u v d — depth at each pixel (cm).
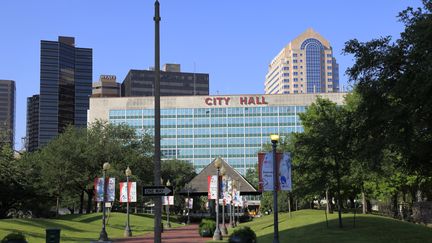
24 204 6725
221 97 17662
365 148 2105
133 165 7675
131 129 8375
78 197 9156
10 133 6206
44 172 6944
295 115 17262
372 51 1975
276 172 2002
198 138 17512
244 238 2031
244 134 17412
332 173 3212
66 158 7081
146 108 17675
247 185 7469
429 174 2639
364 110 2077
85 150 7231
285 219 4672
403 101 1848
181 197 10662
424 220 4400
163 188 1614
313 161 3166
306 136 3384
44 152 7412
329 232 2883
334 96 16962
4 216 6581
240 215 7981
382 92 1964
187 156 17425
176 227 5841
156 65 1656
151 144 8519
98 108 17738
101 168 7306
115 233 4388
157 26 1662
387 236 2558
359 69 2006
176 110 17700
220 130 17500
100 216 5925
